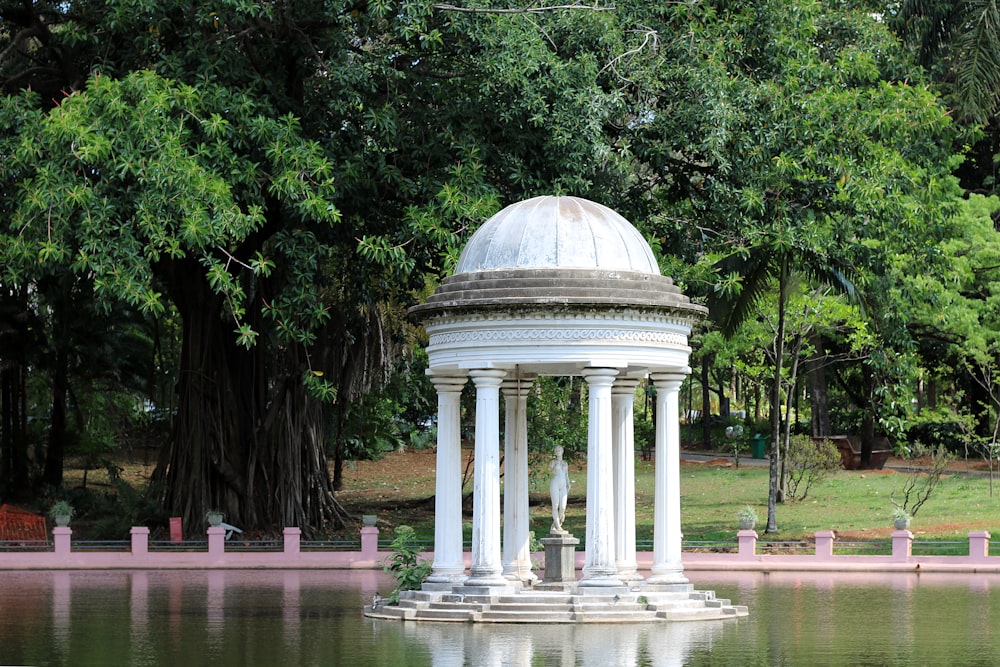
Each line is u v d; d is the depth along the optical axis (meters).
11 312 47.28
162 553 36.94
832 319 45.78
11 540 38.28
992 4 45.59
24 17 38.75
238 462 41.25
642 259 22.95
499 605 21.88
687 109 34.09
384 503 51.09
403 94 35.00
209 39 33.84
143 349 53.91
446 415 23.59
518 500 24.81
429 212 32.91
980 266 50.59
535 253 22.38
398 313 47.88
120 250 30.23
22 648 19.09
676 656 17.47
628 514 23.77
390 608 23.11
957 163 48.69
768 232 35.59
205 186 30.12
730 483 54.91
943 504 46.00
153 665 17.05
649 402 74.75
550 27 34.03
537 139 34.16
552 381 46.06
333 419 57.22
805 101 35.31
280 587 30.16
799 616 23.09
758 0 36.94
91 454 54.91
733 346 46.66
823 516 44.66
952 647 18.70
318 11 34.44
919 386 66.94
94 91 30.73
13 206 33.34
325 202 31.53
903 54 45.50
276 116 34.78
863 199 35.72
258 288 40.34
